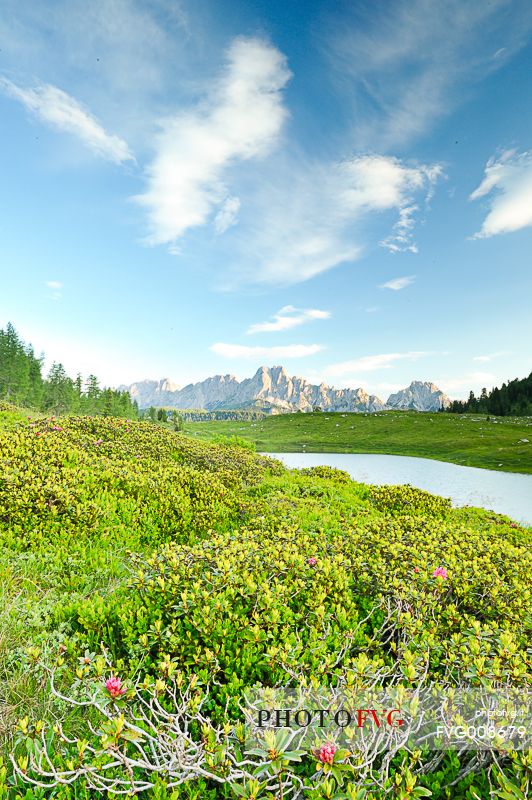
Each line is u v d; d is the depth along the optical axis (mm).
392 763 3574
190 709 3732
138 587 5754
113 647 5004
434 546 8188
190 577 5828
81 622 5305
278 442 78375
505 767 3367
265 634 4715
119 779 3080
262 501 13125
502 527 13664
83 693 4090
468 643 4711
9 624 5262
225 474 15656
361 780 2955
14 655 4695
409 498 15953
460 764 3492
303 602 5816
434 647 4633
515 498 25188
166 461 16047
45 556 7363
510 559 7973
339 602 5754
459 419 97812
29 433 14789
